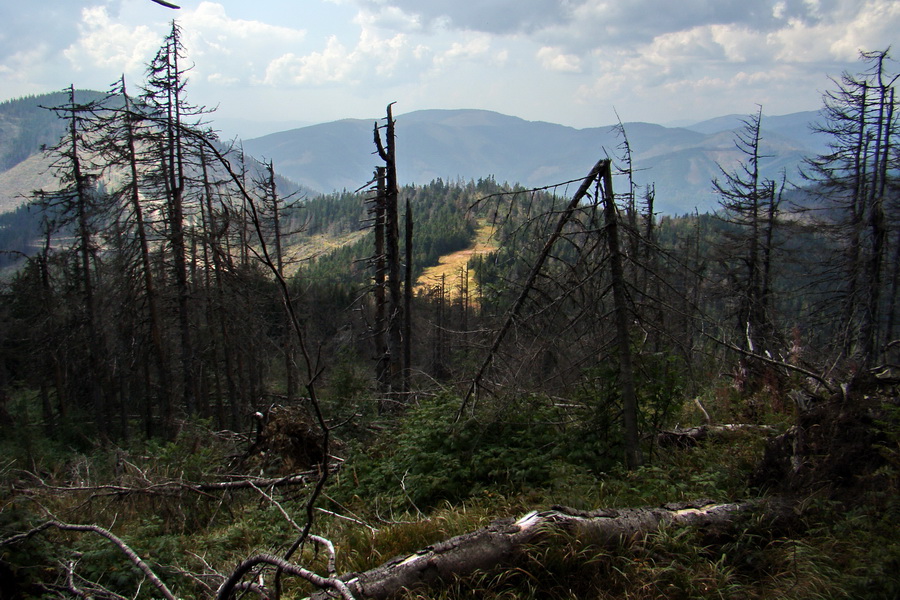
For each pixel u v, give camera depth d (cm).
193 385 2245
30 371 3064
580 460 680
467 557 409
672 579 404
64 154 1942
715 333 732
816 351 1338
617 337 705
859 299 2014
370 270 1723
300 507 739
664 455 750
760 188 2261
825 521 444
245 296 2031
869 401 511
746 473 586
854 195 2244
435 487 679
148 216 1955
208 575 498
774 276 2277
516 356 725
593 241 699
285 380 2881
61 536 559
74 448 1972
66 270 2402
